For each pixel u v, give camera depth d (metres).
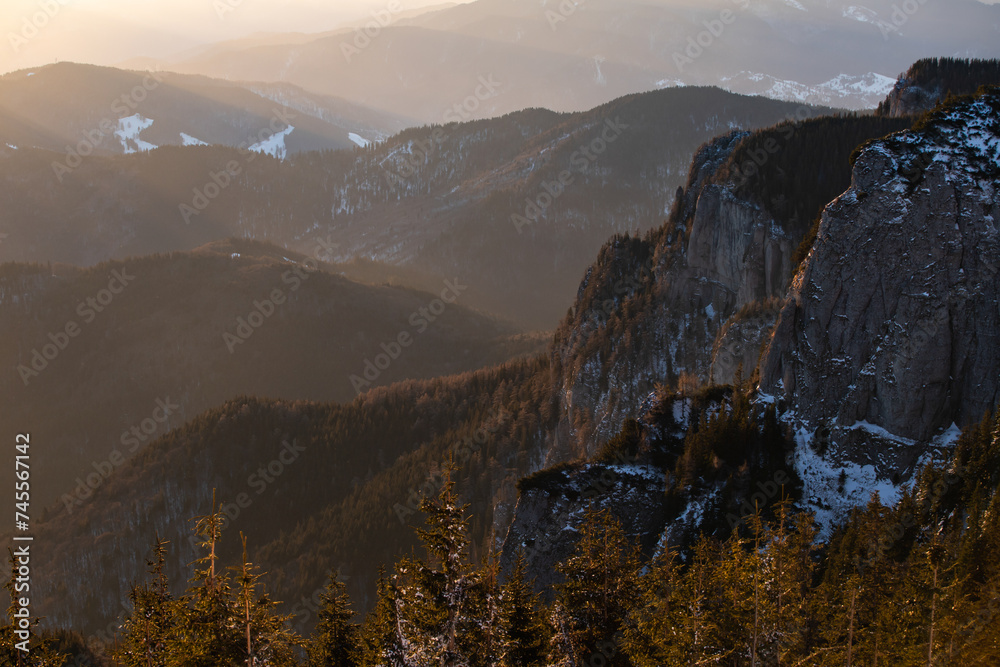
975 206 82.75
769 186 154.62
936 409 82.81
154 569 44.88
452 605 41.09
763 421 89.50
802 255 104.25
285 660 42.62
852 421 86.56
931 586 52.53
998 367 80.94
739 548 53.09
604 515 52.56
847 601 53.19
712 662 46.62
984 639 47.88
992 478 67.25
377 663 42.84
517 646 45.31
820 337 89.31
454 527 42.31
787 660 49.00
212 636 39.84
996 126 87.88
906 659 48.47
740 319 127.88
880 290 86.25
